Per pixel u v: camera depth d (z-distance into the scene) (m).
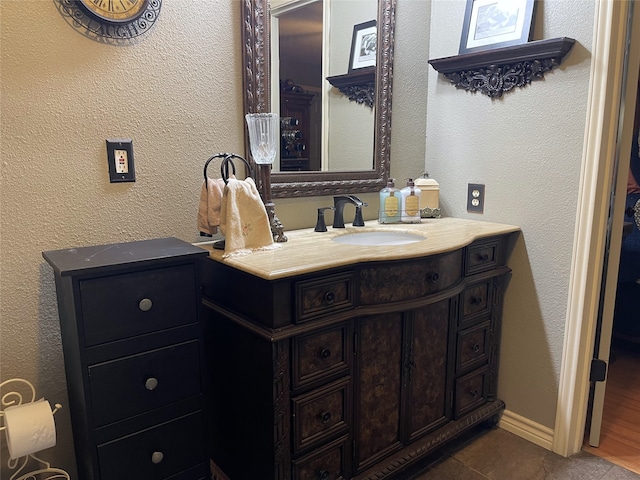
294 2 1.65
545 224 1.79
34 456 1.27
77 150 1.29
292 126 1.71
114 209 1.37
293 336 1.22
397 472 1.56
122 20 1.30
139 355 1.14
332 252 1.38
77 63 1.26
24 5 1.17
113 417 1.12
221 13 1.49
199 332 1.23
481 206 1.99
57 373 1.34
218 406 1.51
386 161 2.02
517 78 1.79
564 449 1.81
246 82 1.56
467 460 1.79
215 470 1.55
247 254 1.35
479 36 1.88
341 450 1.42
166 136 1.43
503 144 1.88
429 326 1.60
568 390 1.79
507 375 1.99
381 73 1.94
